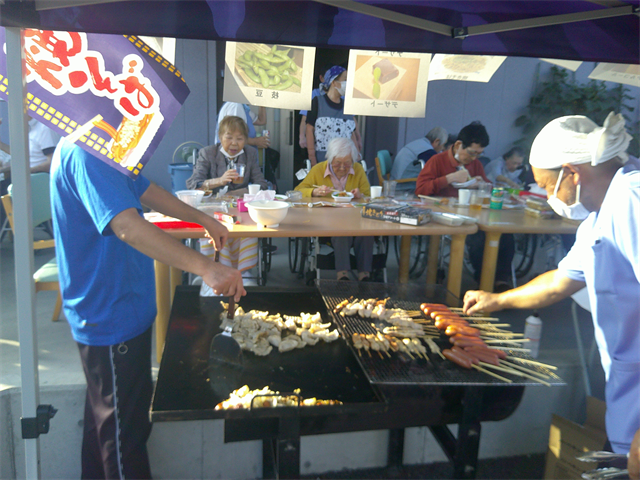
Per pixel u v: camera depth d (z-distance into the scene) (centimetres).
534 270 468
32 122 393
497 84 631
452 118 631
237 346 157
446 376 153
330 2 125
